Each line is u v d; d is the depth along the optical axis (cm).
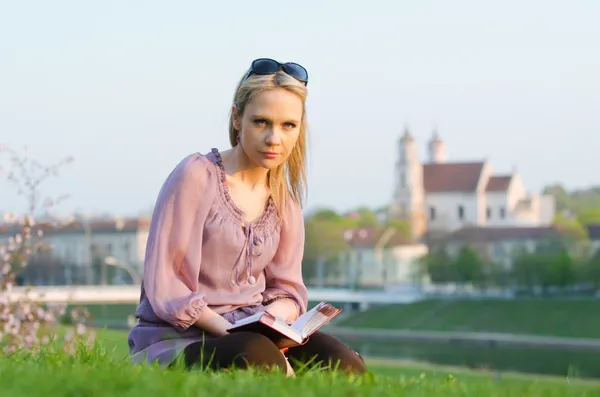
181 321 698
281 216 766
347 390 519
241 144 754
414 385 609
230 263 731
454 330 13712
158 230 720
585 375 7675
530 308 14138
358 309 16412
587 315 13362
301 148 774
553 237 19950
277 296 765
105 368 572
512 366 8625
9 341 1672
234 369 608
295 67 738
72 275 19362
